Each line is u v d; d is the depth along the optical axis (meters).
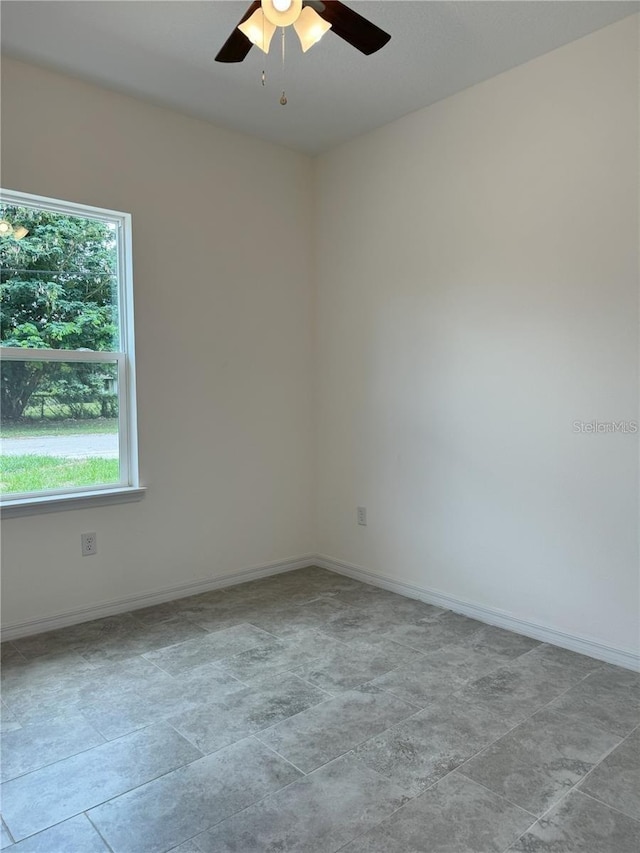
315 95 3.16
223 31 2.56
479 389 3.12
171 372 3.42
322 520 4.14
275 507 3.96
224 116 3.41
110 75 2.94
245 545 3.81
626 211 2.53
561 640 2.82
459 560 3.27
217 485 3.65
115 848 1.57
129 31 2.56
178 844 1.59
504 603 3.06
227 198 3.61
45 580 3.01
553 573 2.85
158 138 3.29
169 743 2.04
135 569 3.32
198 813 1.70
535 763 1.93
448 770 1.89
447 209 3.23
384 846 1.58
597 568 2.69
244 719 2.19
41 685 2.45
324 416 4.08
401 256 3.50
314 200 4.06
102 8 2.40
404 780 1.84
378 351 3.67
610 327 2.60
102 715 2.22
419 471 3.46
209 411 3.59
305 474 4.12
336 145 3.84
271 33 1.85
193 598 3.50
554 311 2.79
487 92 3.01
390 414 3.62
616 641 2.64
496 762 1.94
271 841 1.60
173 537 3.47
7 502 2.91
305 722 2.17
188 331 3.48
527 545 2.95
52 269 3.08
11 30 2.55
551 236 2.79
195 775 1.87
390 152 3.52
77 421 3.18
